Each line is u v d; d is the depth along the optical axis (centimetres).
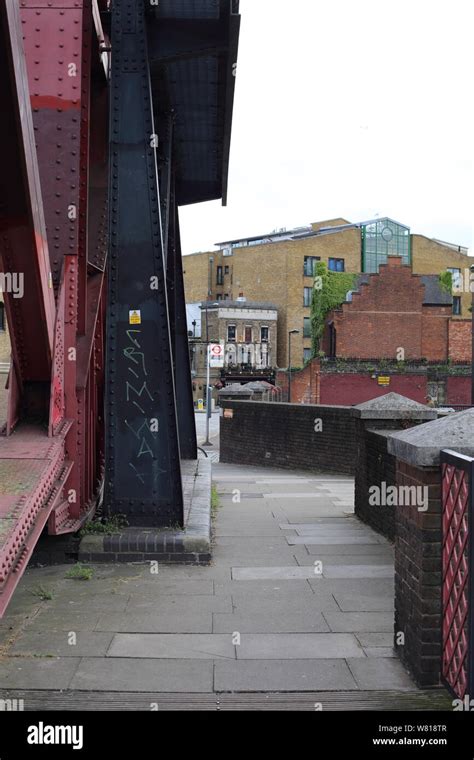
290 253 8619
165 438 862
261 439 2448
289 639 575
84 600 678
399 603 536
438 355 6359
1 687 483
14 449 644
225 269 9425
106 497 858
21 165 535
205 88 1075
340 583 744
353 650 551
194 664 523
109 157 866
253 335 8394
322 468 2053
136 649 551
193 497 1104
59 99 802
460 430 479
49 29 806
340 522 1133
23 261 612
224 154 1354
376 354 6203
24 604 665
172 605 664
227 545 939
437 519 480
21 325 661
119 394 863
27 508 516
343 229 8875
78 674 504
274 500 1412
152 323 864
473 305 2020
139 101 867
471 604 411
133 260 865
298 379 6153
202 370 8219
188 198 1562
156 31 877
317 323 6619
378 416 1115
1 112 503
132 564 810
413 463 488
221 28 870
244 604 668
